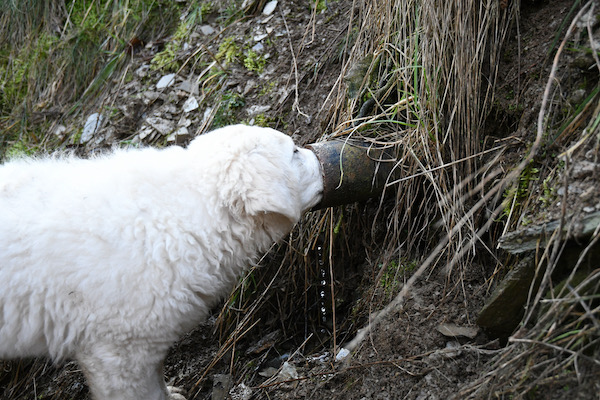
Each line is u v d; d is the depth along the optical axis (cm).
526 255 211
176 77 364
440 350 227
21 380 299
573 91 221
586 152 200
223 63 354
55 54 416
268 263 302
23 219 212
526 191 228
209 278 226
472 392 199
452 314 240
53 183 222
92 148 358
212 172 223
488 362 207
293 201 228
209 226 222
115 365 216
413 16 275
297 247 299
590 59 210
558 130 218
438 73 264
